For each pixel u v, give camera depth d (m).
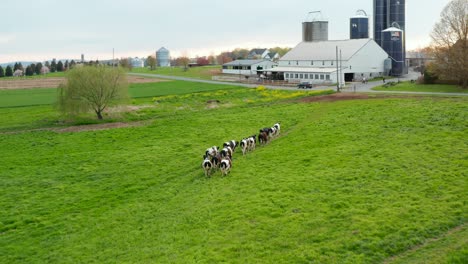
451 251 22.31
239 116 68.62
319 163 38.56
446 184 30.52
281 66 148.00
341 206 28.75
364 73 129.88
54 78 181.88
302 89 104.69
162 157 47.50
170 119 70.06
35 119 74.44
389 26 144.50
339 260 22.58
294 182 34.22
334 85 110.81
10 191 39.16
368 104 65.69
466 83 85.50
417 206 27.55
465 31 87.62
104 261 25.34
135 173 42.62
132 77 171.75
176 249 25.52
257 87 111.69
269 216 28.47
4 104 93.19
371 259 22.47
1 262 26.69
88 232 29.91
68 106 71.81
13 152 52.75
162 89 118.50
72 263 25.64
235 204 31.05
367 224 25.75
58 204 35.69
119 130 63.25
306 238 25.03
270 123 61.34
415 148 39.50
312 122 57.19
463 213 26.09
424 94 75.62
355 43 132.25
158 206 33.38
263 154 44.28
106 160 47.56
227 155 41.66
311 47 145.88
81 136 60.25
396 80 119.38
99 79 71.69
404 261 22.11
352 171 35.25
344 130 50.06
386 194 30.00
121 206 34.25
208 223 28.52
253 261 23.14
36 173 44.16
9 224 32.34
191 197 34.16
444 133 43.31
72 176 42.84
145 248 26.20
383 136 45.25
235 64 179.62
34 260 26.64
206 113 74.50
